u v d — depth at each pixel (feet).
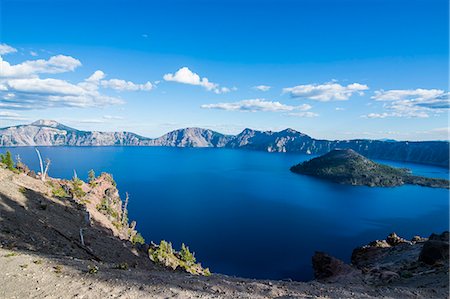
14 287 56.59
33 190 214.90
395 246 198.39
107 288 60.44
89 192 403.34
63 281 62.13
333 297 75.15
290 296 67.31
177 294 60.49
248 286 75.61
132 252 197.36
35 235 123.95
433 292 88.28
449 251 129.39
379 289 88.84
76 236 159.33
